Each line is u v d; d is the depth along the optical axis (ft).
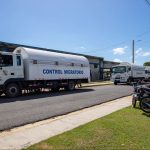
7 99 49.11
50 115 31.78
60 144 18.72
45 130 23.77
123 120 27.22
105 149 17.70
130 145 18.53
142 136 20.84
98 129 23.15
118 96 54.60
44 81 62.28
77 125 25.62
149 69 135.64
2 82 51.19
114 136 20.80
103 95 56.95
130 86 93.25
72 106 39.40
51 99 48.75
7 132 23.44
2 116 31.01
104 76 171.73
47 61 62.44
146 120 27.25
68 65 70.38
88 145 18.51
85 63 78.38
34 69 58.39
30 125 26.58
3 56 51.60
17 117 30.45
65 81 70.13
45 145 18.53
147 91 33.40
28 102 44.14
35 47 102.01
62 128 24.54
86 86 92.43
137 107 36.76
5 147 18.49
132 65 110.42
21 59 55.31
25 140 20.33
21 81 55.77
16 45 90.99
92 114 32.17
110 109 36.14
